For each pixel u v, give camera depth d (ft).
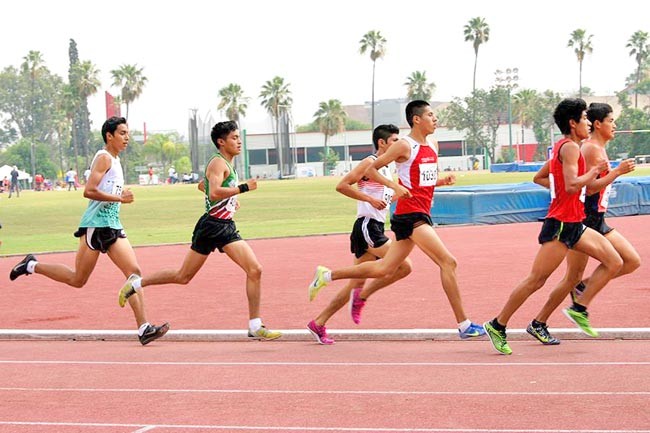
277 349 35.65
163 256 75.66
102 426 24.32
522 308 42.98
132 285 37.14
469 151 493.77
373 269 35.29
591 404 24.94
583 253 33.50
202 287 54.85
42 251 83.82
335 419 24.27
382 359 32.63
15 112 628.69
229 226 37.04
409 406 25.43
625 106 434.71
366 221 37.52
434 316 41.57
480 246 76.23
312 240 86.94
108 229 37.55
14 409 26.50
